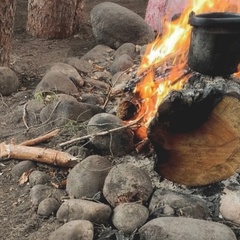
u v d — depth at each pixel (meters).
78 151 1.54
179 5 2.83
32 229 1.33
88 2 3.83
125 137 1.50
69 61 2.38
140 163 1.48
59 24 2.92
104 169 1.42
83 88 2.12
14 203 1.43
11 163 1.59
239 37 1.31
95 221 1.29
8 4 2.17
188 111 1.28
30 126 1.79
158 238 1.20
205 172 1.36
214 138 1.32
